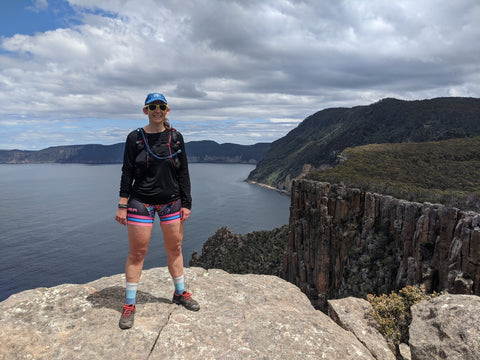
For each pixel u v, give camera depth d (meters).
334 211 75.75
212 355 3.49
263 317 4.37
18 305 4.19
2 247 180.25
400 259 58.88
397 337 6.87
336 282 74.00
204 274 6.13
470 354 4.09
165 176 4.29
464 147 135.12
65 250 174.50
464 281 42.75
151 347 3.60
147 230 4.26
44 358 3.33
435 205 51.69
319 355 3.68
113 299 4.66
